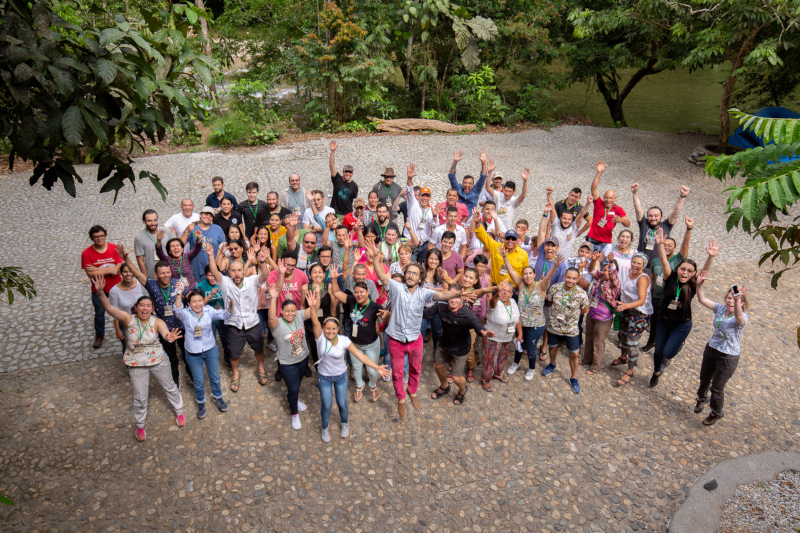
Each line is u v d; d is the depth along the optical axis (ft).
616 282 23.13
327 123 64.59
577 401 23.40
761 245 37.45
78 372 24.57
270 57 73.77
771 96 67.82
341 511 18.20
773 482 19.11
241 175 49.60
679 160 55.52
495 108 68.08
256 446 20.79
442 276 23.54
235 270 21.95
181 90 14.58
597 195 30.91
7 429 21.16
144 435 20.77
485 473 19.77
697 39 49.52
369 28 64.39
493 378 24.85
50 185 12.82
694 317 29.48
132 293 24.00
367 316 21.49
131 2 43.06
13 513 17.80
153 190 45.93
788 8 44.32
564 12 74.23
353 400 23.30
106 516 17.81
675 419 22.44
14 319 28.32
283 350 20.38
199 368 21.07
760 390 24.16
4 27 10.88
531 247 26.91
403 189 35.06
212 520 17.79
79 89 11.56
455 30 64.54
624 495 18.98
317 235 30.48
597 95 93.91
